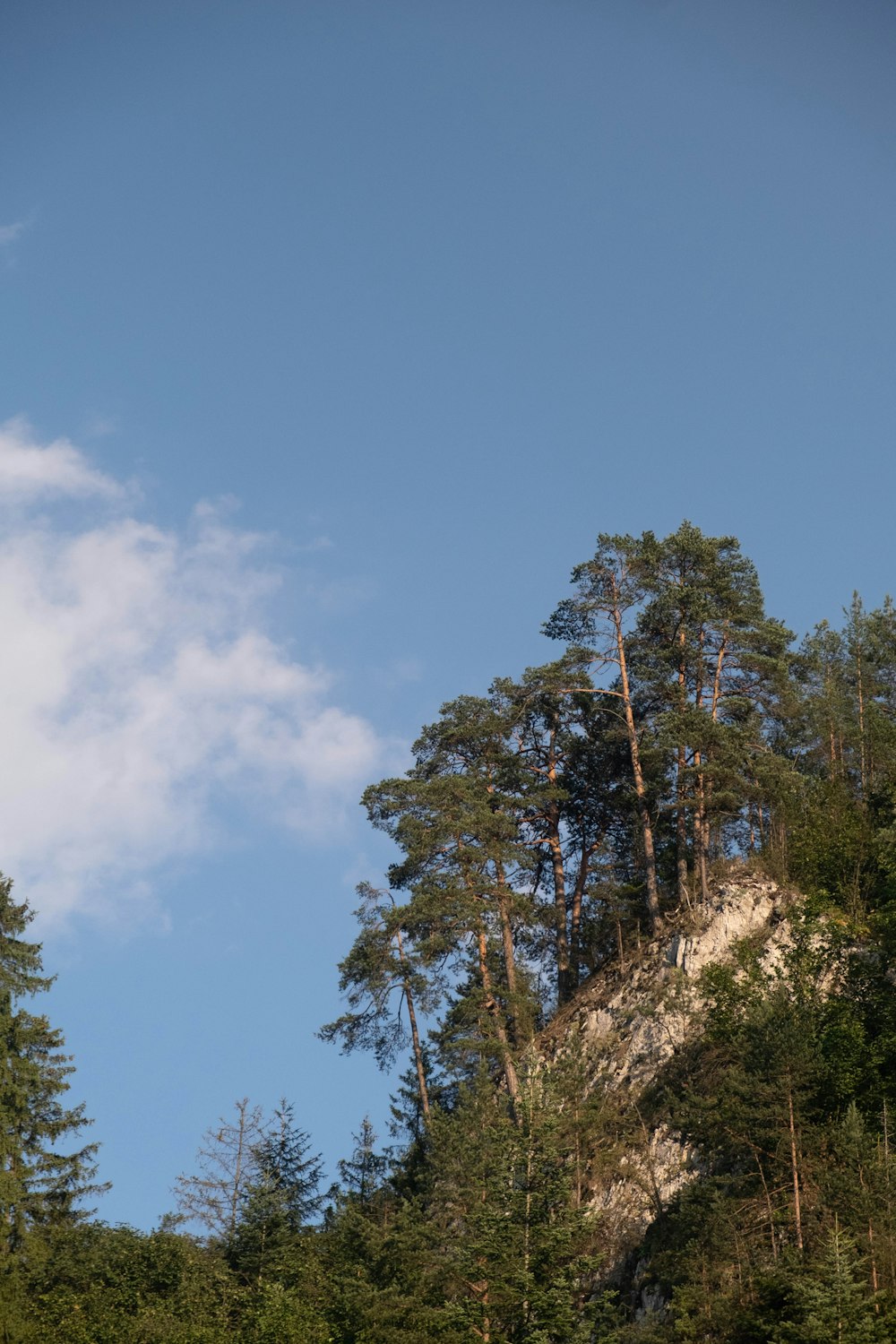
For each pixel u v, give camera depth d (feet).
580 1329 123.24
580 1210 131.44
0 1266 158.61
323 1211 167.12
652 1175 144.36
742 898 175.22
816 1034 136.05
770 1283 111.55
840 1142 118.01
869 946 156.04
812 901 165.17
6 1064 174.40
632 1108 156.87
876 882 167.73
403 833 179.42
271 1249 159.84
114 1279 160.15
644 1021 168.55
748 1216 122.01
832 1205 114.73
